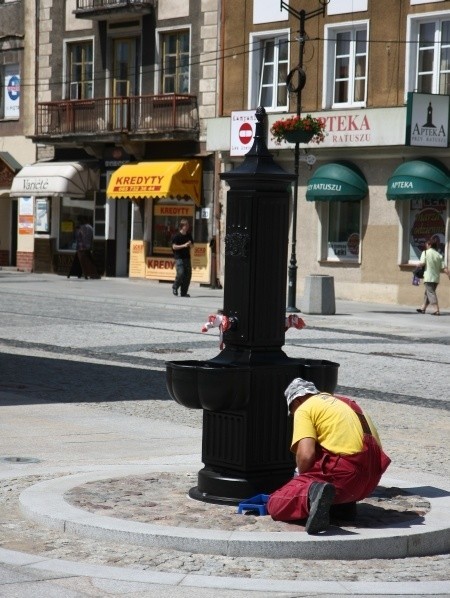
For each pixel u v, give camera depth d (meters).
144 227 59.28
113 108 59.38
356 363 28.30
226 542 11.02
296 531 11.37
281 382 12.54
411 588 10.23
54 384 23.31
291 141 44.03
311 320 40.34
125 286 56.22
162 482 13.70
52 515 11.91
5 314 39.50
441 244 47.66
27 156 65.81
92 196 62.25
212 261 56.12
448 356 30.62
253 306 12.60
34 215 65.00
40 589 9.95
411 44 48.31
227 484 12.50
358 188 49.50
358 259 50.59
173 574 10.41
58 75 63.78
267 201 12.61
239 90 54.97
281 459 12.62
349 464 11.51
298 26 52.19
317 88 51.50
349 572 10.68
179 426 18.88
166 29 58.09
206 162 56.69
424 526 11.63
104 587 10.06
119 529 11.36
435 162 47.34
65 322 37.03
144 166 57.78
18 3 65.75
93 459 15.94
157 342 31.64
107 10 59.25
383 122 48.25
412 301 48.53
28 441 17.22
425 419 20.36
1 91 67.19
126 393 22.42
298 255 52.72
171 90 58.38
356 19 50.00
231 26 55.12
